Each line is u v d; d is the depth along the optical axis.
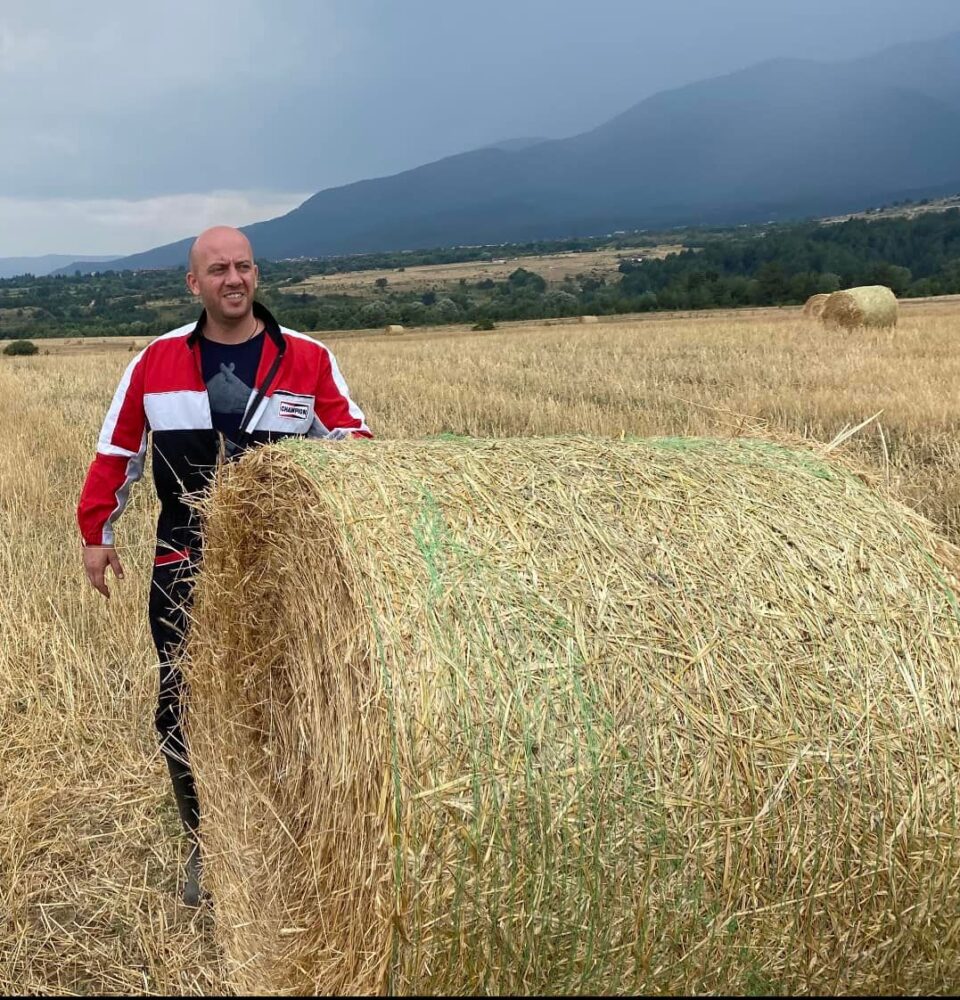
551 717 2.52
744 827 2.59
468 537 2.77
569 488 3.03
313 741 2.93
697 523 2.98
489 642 2.56
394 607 2.55
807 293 73.88
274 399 3.83
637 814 2.53
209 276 3.64
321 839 2.79
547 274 143.12
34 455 11.30
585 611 2.68
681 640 2.69
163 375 3.78
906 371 15.78
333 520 2.74
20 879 3.78
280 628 3.27
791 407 12.25
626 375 17.97
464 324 68.50
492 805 2.44
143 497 8.88
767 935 2.64
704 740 2.60
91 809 4.27
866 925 2.68
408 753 2.41
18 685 5.24
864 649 2.77
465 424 12.77
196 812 4.06
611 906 2.54
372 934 2.50
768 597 2.81
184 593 3.93
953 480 8.15
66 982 3.29
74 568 6.88
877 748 2.67
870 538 3.01
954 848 2.68
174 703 4.03
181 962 3.35
